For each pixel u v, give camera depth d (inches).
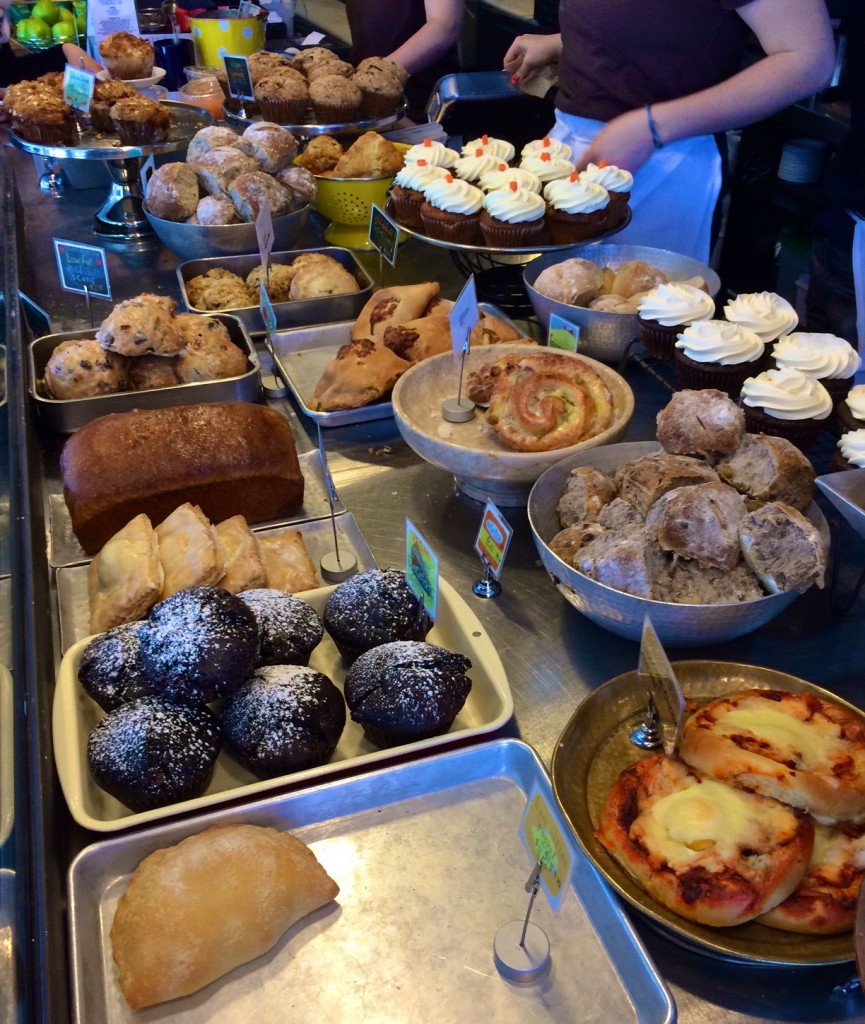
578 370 56.1
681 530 41.3
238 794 36.5
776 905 30.8
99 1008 31.2
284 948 33.4
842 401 54.2
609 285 72.7
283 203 84.7
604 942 33.1
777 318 61.5
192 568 46.5
